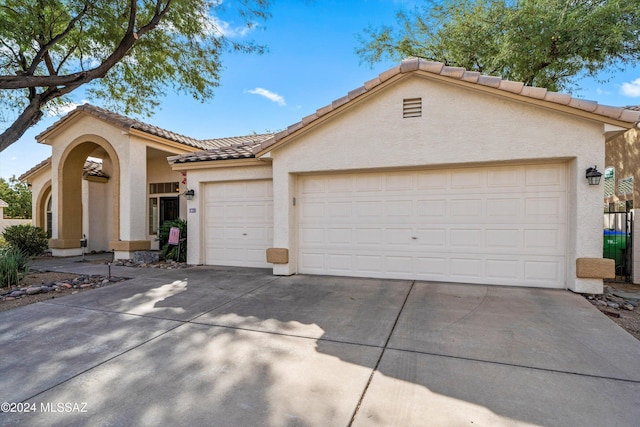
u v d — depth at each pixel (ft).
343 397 10.01
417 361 12.28
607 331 14.92
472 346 13.52
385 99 24.59
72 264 36.37
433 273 24.85
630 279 24.91
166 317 17.58
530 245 22.72
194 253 33.60
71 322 16.92
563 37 36.55
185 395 10.19
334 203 27.48
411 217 25.36
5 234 42.60
